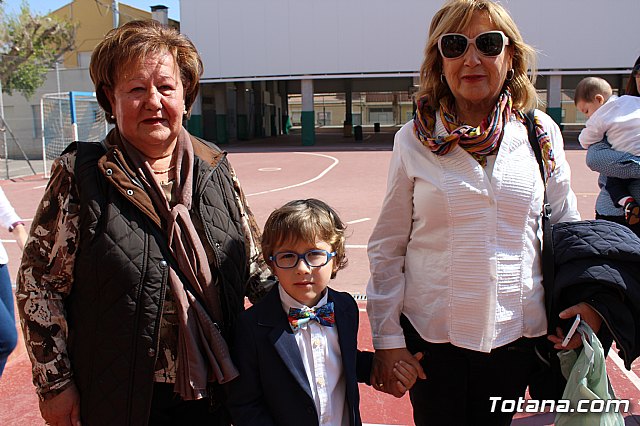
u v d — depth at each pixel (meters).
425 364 2.38
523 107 2.28
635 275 2.18
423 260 2.28
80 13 35.75
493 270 2.12
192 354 1.99
